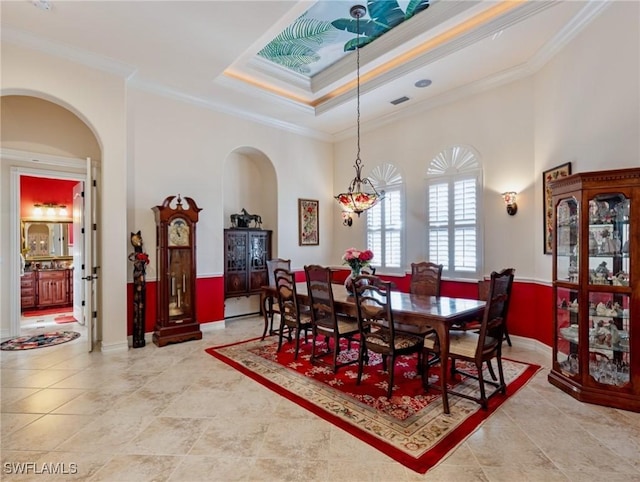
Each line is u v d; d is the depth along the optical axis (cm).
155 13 315
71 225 717
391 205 577
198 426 243
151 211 462
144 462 204
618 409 264
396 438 226
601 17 305
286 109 551
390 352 290
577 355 290
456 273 487
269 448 217
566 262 310
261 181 646
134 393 296
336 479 189
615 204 280
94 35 347
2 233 457
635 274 263
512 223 431
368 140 620
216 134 529
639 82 272
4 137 401
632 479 186
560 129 363
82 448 218
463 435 229
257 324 557
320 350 412
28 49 348
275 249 611
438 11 354
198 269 508
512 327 432
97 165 451
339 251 681
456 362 366
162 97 474
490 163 451
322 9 353
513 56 393
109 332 404
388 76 449
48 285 662
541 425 242
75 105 377
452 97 485
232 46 372
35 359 381
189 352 406
